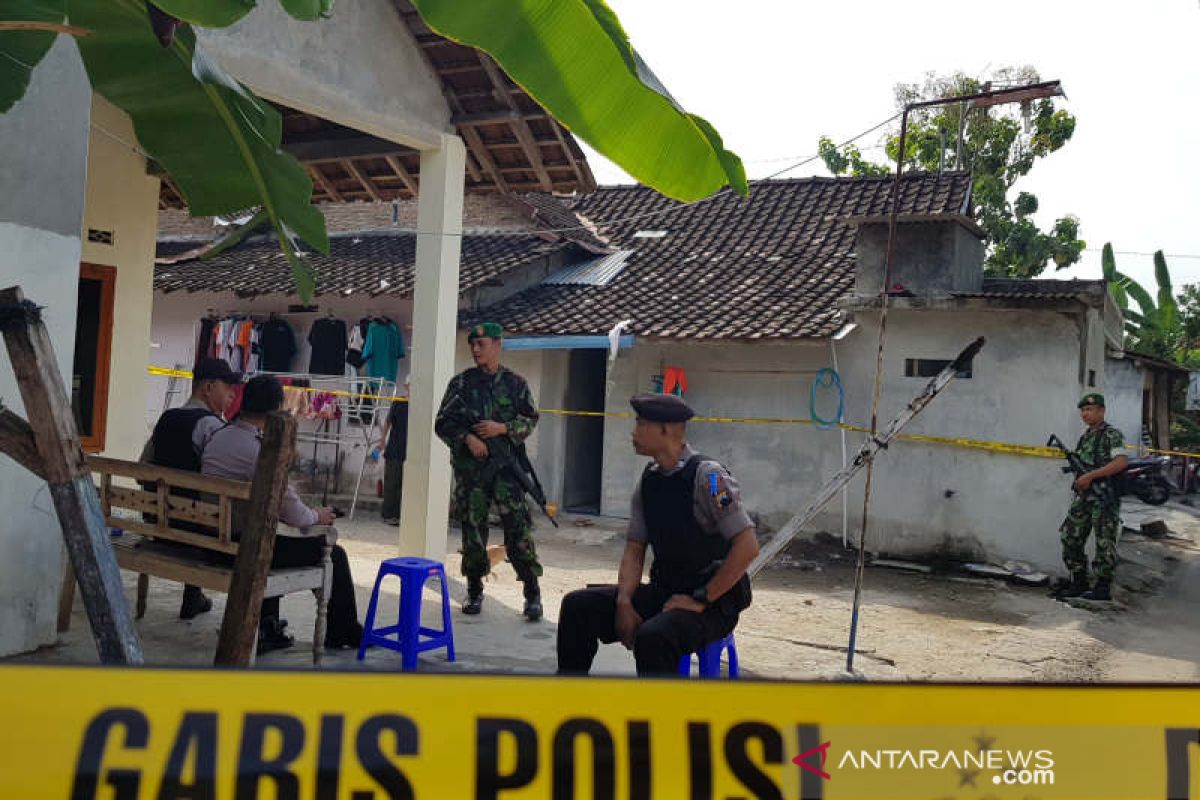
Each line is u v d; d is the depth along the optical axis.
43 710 1.66
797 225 13.58
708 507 3.72
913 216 9.62
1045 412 9.18
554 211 14.56
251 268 14.05
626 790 1.79
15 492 4.34
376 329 12.41
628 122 3.07
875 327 9.98
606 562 9.21
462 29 2.84
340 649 5.12
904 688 1.88
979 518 9.44
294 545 4.54
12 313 2.54
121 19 3.34
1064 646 6.63
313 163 8.57
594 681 1.81
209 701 1.71
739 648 6.00
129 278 8.33
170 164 3.94
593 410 13.28
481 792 1.76
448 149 7.61
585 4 2.79
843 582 8.75
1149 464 8.87
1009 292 10.33
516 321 11.74
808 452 10.41
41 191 4.35
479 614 6.29
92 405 8.11
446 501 7.65
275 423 3.19
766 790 1.82
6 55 3.14
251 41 6.09
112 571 2.65
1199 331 23.27
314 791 1.71
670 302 11.67
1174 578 10.11
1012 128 19.28
